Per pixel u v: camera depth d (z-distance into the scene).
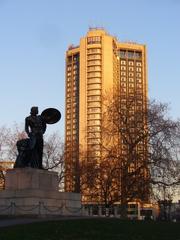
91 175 78.38
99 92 160.75
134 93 78.44
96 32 169.38
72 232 33.34
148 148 74.50
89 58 166.62
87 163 83.75
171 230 39.59
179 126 74.75
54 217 42.03
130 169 77.06
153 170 73.56
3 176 85.31
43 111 47.69
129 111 76.56
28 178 44.06
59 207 45.12
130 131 75.25
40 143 46.50
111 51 165.38
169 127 74.31
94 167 79.12
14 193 44.19
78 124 162.50
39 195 43.88
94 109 158.62
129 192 74.56
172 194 75.31
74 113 167.00
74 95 169.88
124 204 74.12
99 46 166.75
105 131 77.62
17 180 44.69
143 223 41.25
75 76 172.75
